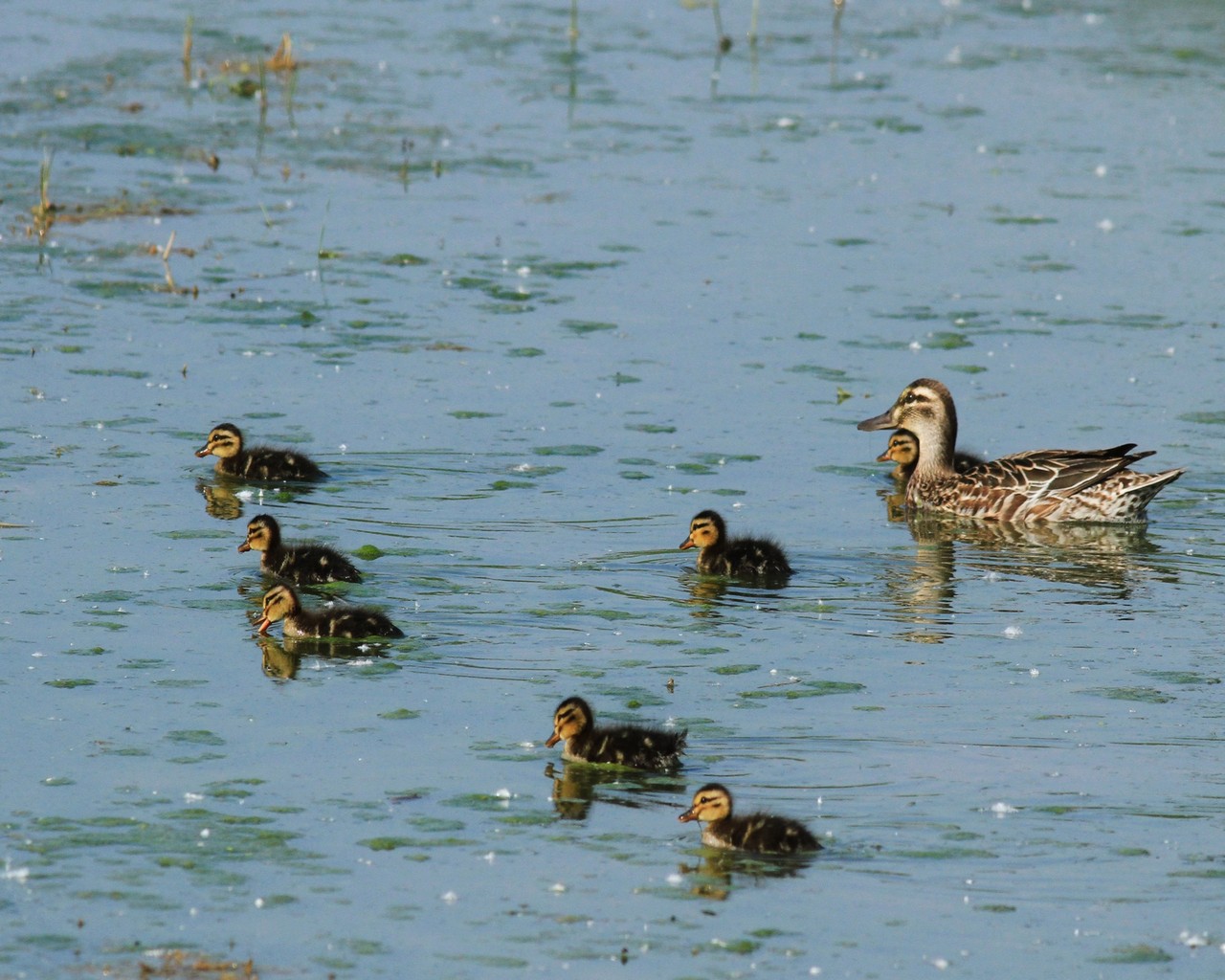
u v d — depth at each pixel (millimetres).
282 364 23141
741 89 38031
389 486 19547
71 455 19891
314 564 16625
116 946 10438
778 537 18844
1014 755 13492
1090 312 26328
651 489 19797
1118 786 12977
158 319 24484
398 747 13391
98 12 41438
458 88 36938
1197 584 17828
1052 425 22219
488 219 29453
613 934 10758
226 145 32438
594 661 15188
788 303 26344
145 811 12188
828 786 12906
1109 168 33719
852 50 41781
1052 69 40812
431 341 24203
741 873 11664
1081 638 16141
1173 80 40156
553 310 25625
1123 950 10695
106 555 17234
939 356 24500
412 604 16406
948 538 19359
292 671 14805
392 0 44812
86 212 28422
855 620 16516
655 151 33594
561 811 12508
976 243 29391
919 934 10852
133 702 14031
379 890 11242
